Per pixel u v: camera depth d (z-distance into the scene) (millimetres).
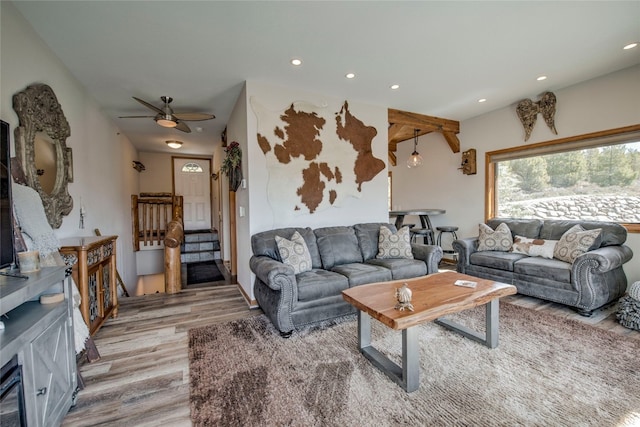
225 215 5961
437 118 5031
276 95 3559
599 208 3736
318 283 2742
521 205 4527
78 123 3230
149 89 3555
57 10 2117
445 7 2188
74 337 1826
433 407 1674
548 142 4074
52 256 2061
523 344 2377
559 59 3078
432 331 2633
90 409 1695
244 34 2479
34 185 2244
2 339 1183
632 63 3229
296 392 1820
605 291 2941
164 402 1752
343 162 4066
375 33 2506
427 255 3486
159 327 2830
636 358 2148
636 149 3426
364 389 1843
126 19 2242
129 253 5602
